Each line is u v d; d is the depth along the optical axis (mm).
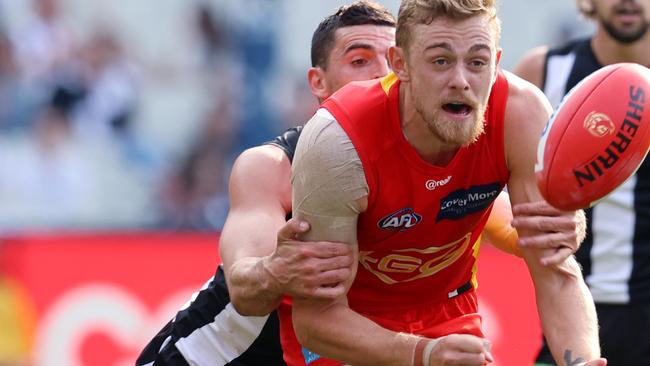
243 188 14125
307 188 12117
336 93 12391
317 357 14227
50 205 32094
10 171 32000
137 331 26016
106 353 25938
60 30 34094
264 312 13023
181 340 16250
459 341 11656
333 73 15406
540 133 12344
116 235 26797
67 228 31656
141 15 34812
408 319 14008
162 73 34594
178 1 34969
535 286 13094
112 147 33281
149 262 26359
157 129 33969
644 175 19328
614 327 19766
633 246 19547
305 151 12117
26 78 33156
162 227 32344
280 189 14156
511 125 12359
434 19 11414
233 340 15734
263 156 14305
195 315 16109
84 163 32781
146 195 32781
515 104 12367
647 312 19625
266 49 34844
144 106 34125
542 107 12477
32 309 26047
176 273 26438
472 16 11391
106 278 26203
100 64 34000
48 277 26094
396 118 11977
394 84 12078
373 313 13961
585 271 19953
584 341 12531
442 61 11438
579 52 20344
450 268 13703
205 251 26734
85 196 32469
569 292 12820
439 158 12242
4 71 33031
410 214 12461
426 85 11547
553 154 11547
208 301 15930
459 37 11375
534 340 25703
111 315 26078
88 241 26344
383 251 13062
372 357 12258
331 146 11953
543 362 19266
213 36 34875
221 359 15906
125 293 26156
